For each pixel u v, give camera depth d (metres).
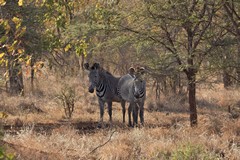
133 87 47.19
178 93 73.44
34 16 49.19
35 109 58.56
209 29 43.88
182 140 33.03
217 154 30.00
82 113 59.00
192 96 45.72
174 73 44.53
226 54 42.59
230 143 35.25
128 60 81.81
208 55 42.97
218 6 39.66
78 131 42.53
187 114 62.75
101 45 44.53
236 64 41.03
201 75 42.91
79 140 33.66
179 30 47.78
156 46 46.56
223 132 40.47
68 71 79.88
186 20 41.03
